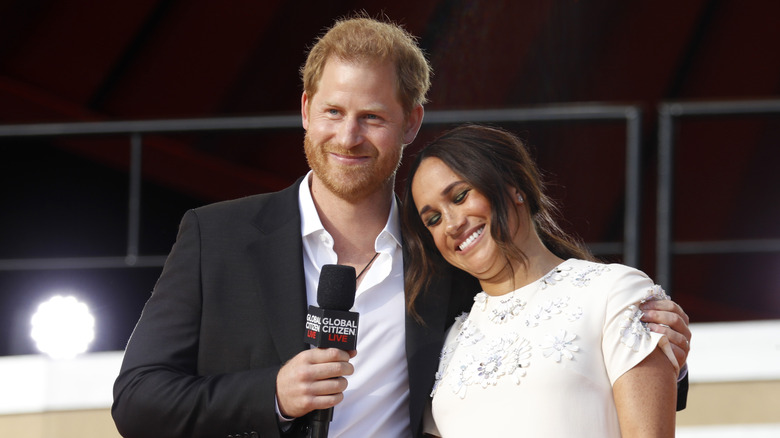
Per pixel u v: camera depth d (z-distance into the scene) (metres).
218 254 9.11
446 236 8.90
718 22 26.62
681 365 8.17
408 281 9.30
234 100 26.83
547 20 25.47
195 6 26.19
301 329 8.80
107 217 26.23
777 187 27.41
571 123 15.17
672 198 15.28
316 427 8.13
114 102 26.48
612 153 25.94
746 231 27.70
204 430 8.34
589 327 8.15
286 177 26.36
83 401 13.05
